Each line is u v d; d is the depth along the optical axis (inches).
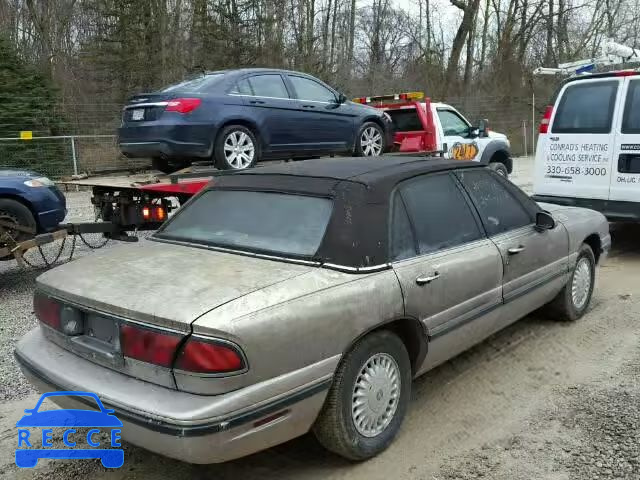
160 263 132.9
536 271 184.4
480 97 1136.2
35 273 311.7
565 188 307.3
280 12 1010.1
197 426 102.0
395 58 1320.1
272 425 111.0
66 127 763.4
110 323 116.4
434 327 144.6
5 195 272.5
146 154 311.9
